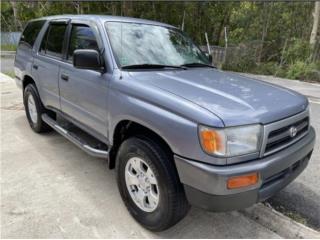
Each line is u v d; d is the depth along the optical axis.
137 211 2.80
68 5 21.83
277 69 15.48
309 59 15.20
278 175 2.44
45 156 4.19
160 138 2.57
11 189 3.33
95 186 3.45
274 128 2.32
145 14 20.33
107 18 3.50
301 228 2.82
